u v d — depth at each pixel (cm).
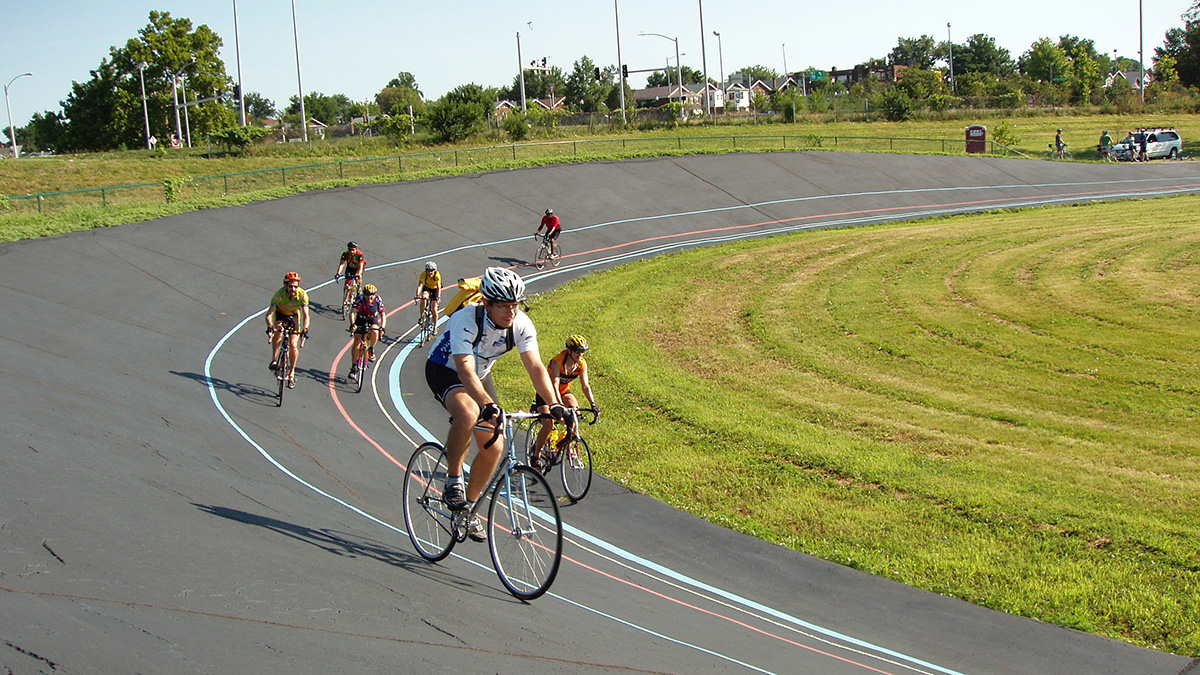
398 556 632
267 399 1338
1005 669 667
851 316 2016
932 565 888
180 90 7794
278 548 589
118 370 1314
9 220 2284
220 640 400
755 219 3550
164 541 554
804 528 992
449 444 491
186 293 1927
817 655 627
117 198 3459
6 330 1400
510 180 3600
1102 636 740
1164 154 5134
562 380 1041
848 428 1328
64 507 599
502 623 501
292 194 3027
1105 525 961
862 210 3750
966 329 1845
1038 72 10869
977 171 4456
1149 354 1605
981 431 1295
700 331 1975
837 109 7094
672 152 4303
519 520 539
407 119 5425
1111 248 2470
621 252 2991
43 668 339
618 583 757
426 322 1889
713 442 1280
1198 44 8831
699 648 565
